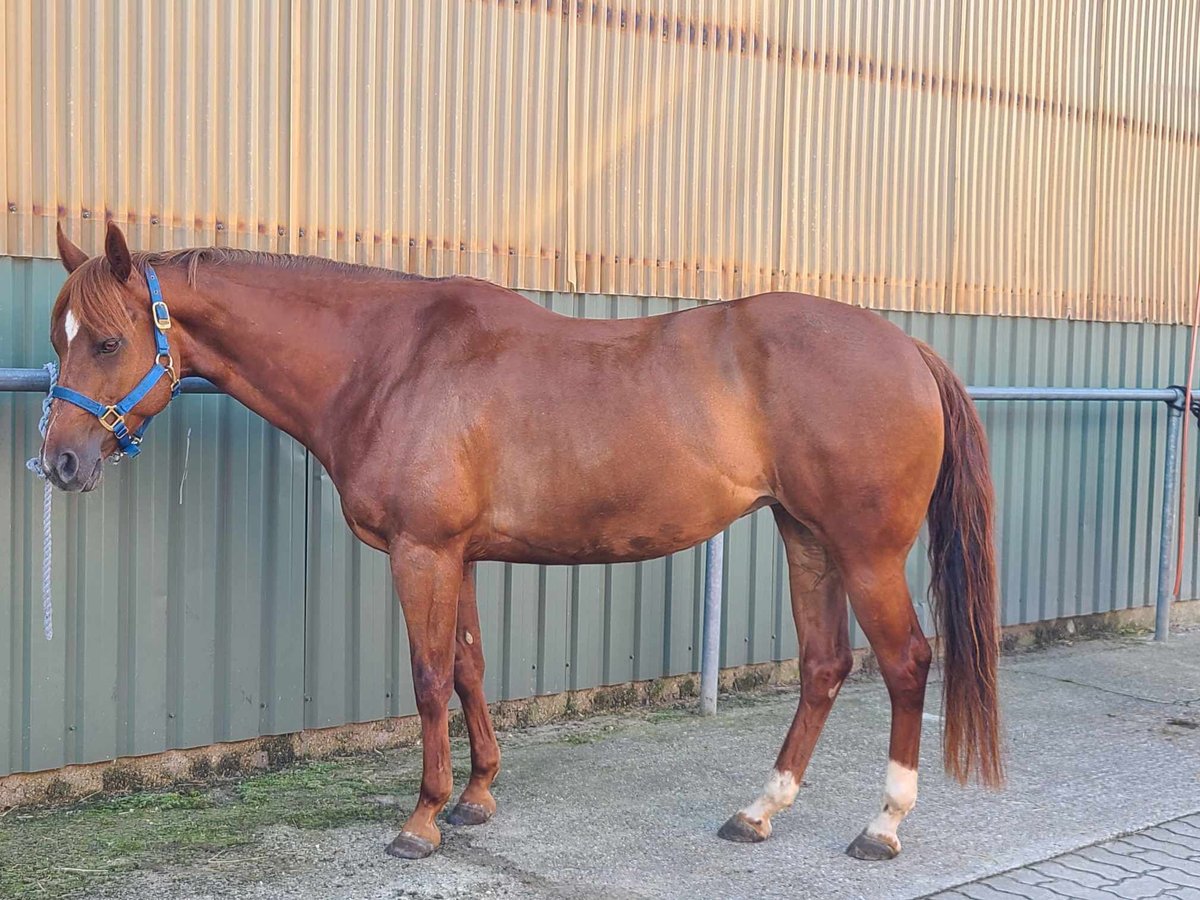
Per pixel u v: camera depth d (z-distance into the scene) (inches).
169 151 144.9
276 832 131.6
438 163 165.3
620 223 184.2
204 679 150.7
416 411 124.3
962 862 126.6
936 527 129.3
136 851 125.4
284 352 128.6
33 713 138.5
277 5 151.2
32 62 135.3
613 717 183.5
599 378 126.0
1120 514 257.4
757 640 204.4
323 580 159.5
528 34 172.2
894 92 216.1
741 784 151.6
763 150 199.9
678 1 187.6
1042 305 242.5
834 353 124.4
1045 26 237.8
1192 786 153.3
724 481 126.2
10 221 135.0
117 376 121.3
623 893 117.5
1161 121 261.3
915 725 127.3
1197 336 269.6
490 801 137.9
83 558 141.1
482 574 171.8
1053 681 210.4
